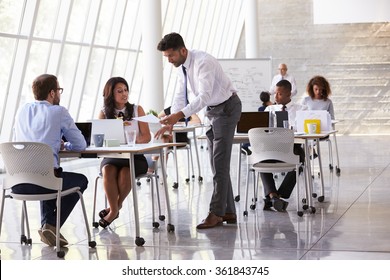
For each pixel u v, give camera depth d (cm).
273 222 802
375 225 767
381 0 2205
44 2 1491
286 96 1022
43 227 687
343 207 900
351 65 2453
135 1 1870
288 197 907
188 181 1229
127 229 780
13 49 1409
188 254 646
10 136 1440
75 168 1526
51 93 682
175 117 719
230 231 753
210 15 2484
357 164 1428
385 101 2436
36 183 640
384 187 1075
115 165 771
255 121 952
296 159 833
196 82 750
